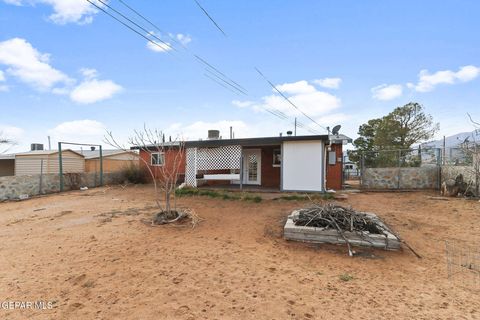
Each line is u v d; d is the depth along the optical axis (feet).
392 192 35.70
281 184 33.55
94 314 8.43
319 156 32.12
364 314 8.47
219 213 23.77
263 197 29.91
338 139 40.75
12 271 11.83
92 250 14.43
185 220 20.81
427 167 38.19
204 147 37.76
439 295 9.70
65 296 9.62
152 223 19.88
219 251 14.39
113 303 9.10
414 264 12.66
